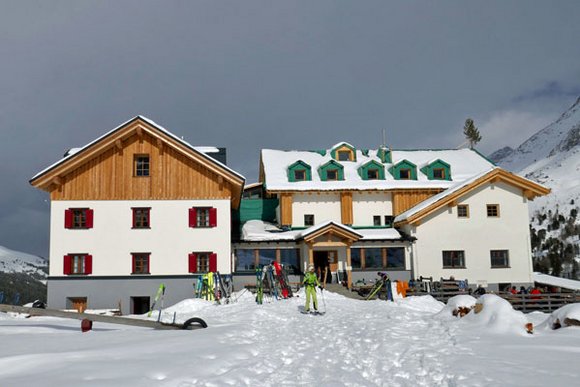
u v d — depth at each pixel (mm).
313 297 20172
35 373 7891
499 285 35406
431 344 11234
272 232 37031
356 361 9844
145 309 30578
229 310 22031
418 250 35375
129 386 7113
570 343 10297
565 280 37625
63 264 29984
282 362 9758
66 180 30688
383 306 22094
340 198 38531
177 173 31266
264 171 41375
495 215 36125
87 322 14477
